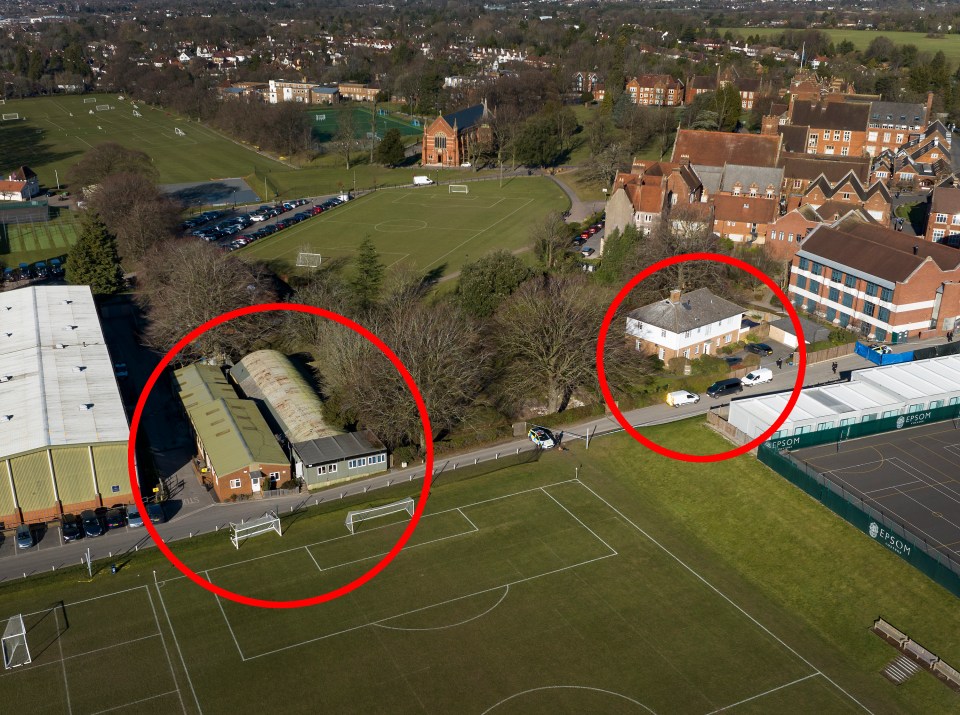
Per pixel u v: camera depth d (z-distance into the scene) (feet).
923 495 314.35
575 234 634.02
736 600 267.18
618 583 273.95
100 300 520.42
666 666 239.91
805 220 517.96
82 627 252.01
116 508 308.81
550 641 248.73
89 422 319.06
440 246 636.07
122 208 599.98
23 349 383.45
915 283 433.07
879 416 358.43
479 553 287.69
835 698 229.86
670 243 488.44
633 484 328.08
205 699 226.79
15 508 300.20
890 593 267.59
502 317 419.74
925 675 237.86
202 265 442.91
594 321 394.93
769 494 315.99
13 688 229.66
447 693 229.45
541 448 351.87
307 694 228.63
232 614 258.16
